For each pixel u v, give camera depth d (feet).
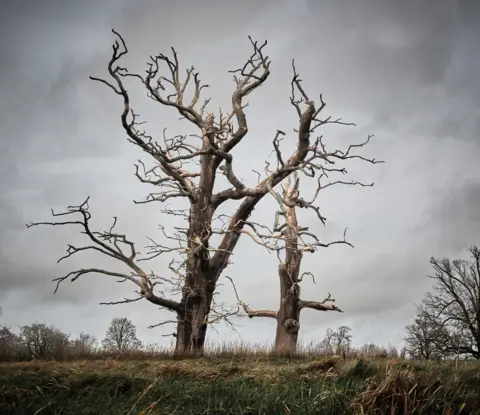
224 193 87.97
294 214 94.89
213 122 90.74
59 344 53.31
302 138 89.25
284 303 88.38
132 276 78.23
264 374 38.45
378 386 30.12
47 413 29.45
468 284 124.47
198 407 30.37
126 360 53.26
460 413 28.66
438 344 116.88
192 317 82.12
